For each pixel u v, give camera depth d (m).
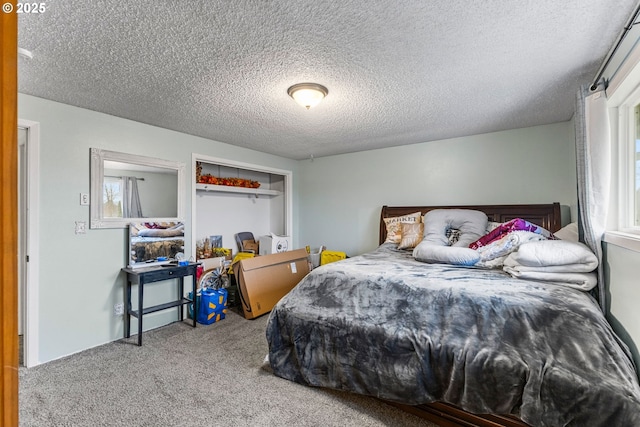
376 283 2.10
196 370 2.30
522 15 1.48
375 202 4.45
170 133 3.39
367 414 1.80
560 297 1.62
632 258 1.41
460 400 1.56
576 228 2.56
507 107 2.75
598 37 1.65
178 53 1.82
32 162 2.42
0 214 0.48
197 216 4.53
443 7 1.42
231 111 2.81
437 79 2.18
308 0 1.37
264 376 2.22
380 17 1.49
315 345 2.06
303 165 5.25
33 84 2.22
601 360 1.31
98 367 2.35
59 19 1.49
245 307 3.54
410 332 1.75
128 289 2.98
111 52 1.80
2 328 0.49
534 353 1.43
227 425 1.70
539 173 3.30
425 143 4.02
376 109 2.78
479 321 1.63
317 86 2.25
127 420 1.74
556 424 1.31
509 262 2.19
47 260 2.49
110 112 2.82
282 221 5.39
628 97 1.69
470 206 3.59
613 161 1.80
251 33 1.62
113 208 2.89
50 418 1.75
